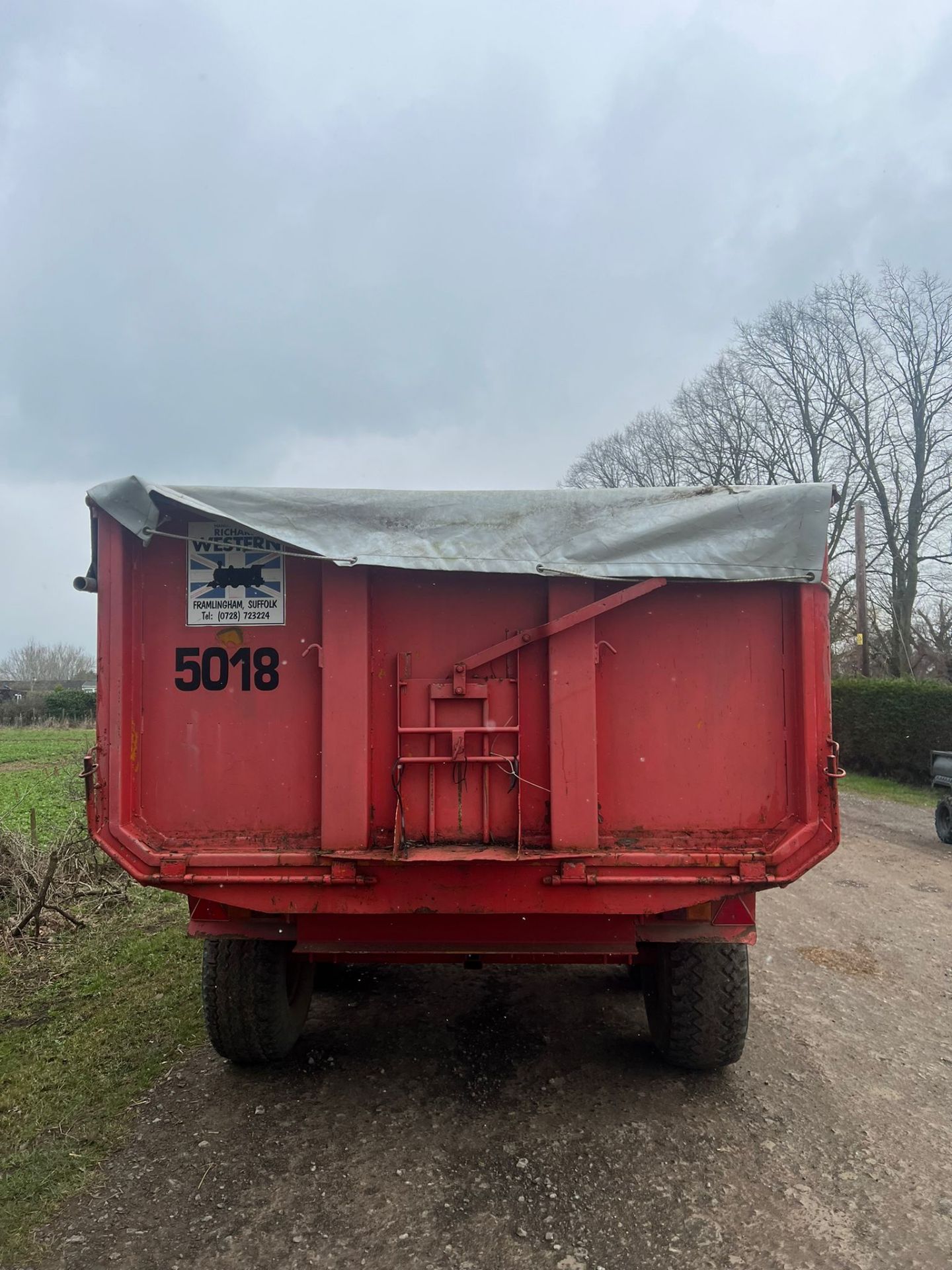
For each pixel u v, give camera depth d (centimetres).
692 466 3728
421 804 342
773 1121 362
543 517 345
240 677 349
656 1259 272
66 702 4144
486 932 350
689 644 347
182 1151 332
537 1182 313
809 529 342
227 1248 275
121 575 340
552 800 335
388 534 341
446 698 341
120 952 586
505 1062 416
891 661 2916
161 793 347
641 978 506
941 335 2791
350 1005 492
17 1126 352
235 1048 392
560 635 340
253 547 350
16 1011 486
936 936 678
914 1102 385
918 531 2886
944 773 1184
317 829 345
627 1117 363
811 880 885
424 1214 293
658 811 345
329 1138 342
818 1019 490
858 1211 299
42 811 1206
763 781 345
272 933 355
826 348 3073
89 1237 280
